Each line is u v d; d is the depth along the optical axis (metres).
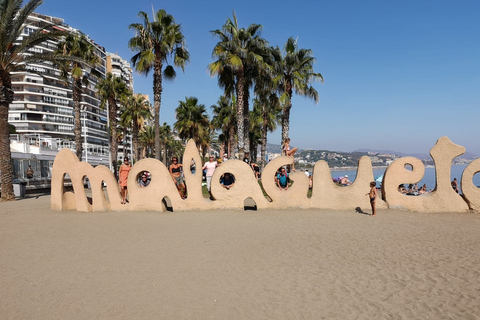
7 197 16.36
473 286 4.55
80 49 26.73
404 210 10.45
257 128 46.91
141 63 21.17
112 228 8.42
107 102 36.88
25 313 3.94
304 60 23.81
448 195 10.24
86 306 4.07
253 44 21.41
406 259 5.70
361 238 7.16
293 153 12.49
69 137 68.12
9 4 15.57
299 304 4.09
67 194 11.77
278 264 5.50
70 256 6.05
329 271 5.16
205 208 10.96
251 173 11.01
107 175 11.20
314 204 10.88
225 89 24.53
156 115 22.31
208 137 55.41
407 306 4.03
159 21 22.00
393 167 10.60
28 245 6.85
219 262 5.63
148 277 4.98
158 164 11.12
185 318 3.76
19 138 29.50
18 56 16.78
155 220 9.45
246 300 4.20
